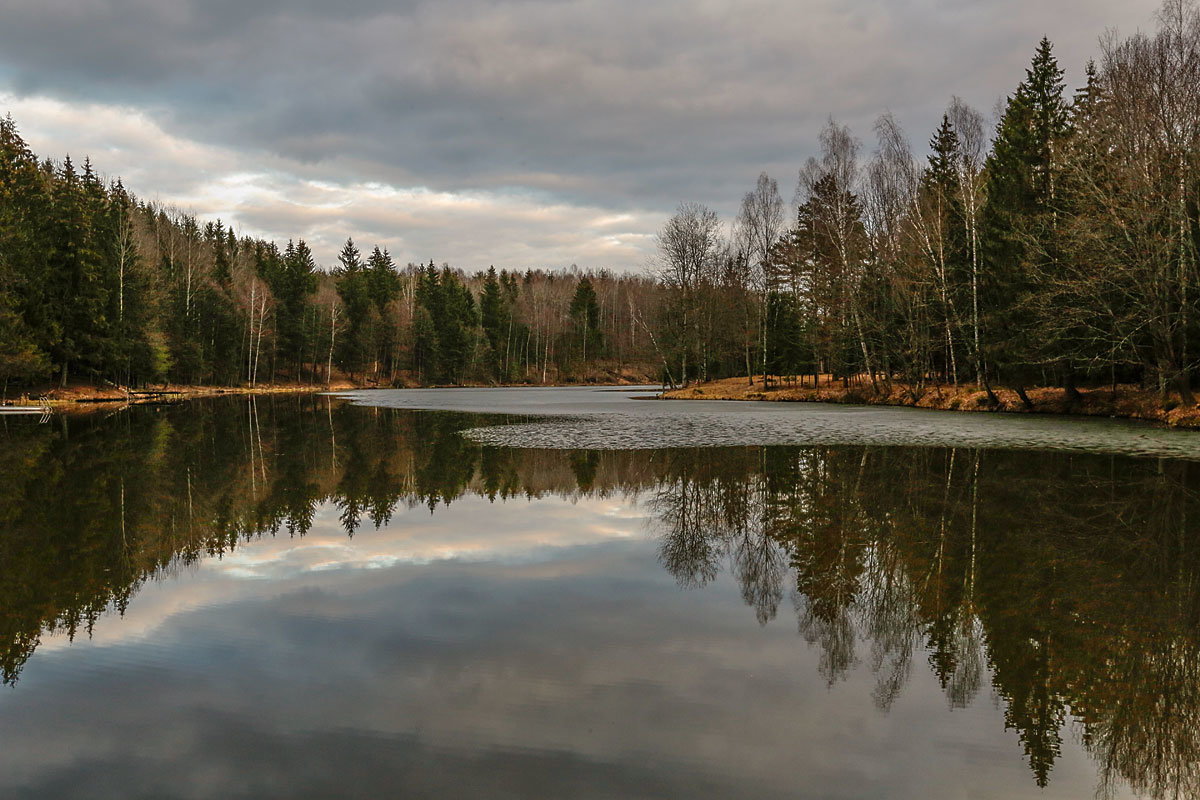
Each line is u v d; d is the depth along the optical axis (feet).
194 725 16.30
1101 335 97.35
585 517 39.55
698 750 15.14
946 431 82.33
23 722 16.43
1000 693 17.99
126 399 176.96
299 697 17.66
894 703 17.40
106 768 14.47
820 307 164.86
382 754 14.96
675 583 27.35
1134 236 90.53
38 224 168.45
